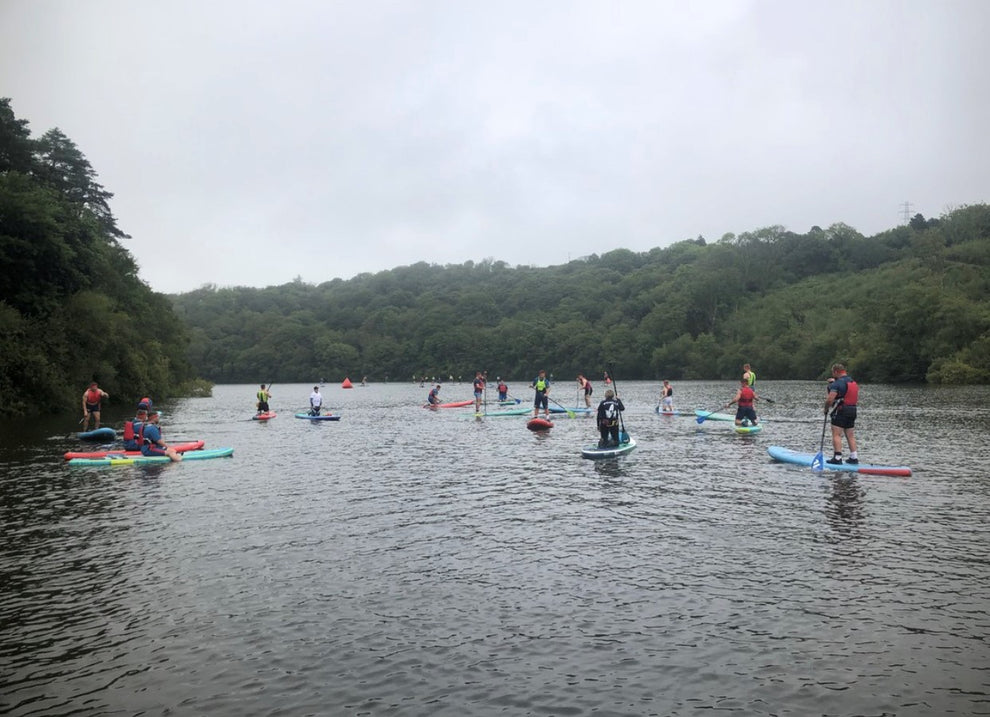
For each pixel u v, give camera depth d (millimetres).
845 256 127000
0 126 51469
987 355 69625
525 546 10469
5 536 11352
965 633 7023
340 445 24625
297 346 156875
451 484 15844
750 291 125938
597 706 5723
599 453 19844
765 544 10328
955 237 104500
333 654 6785
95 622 7664
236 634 7301
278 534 11367
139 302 64938
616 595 8258
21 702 5926
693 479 15969
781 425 29531
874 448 21094
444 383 143750
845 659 6488
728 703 5738
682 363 115250
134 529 11773
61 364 43094
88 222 51688
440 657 6684
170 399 69938
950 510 12375
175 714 5707
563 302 150375
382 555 10094
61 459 20859
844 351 87312
